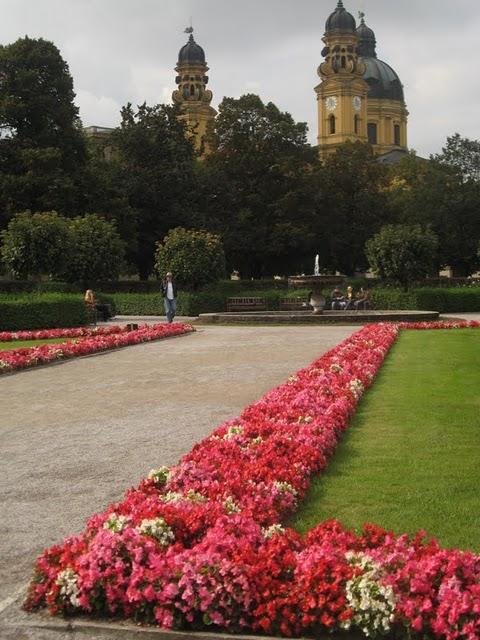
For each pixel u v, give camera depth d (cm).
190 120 9619
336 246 6328
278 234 5766
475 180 6600
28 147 4734
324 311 3491
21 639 417
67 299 3072
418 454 775
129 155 5597
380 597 408
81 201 4975
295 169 6053
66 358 1812
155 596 427
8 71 4881
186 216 5450
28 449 862
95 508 635
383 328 2339
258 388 1293
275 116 6116
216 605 422
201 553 445
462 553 437
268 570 434
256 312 3584
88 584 436
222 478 634
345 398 991
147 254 5734
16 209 4550
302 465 673
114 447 861
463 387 1223
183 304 3953
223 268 4238
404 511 592
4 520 609
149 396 1227
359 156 6719
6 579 494
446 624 389
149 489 600
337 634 413
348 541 472
